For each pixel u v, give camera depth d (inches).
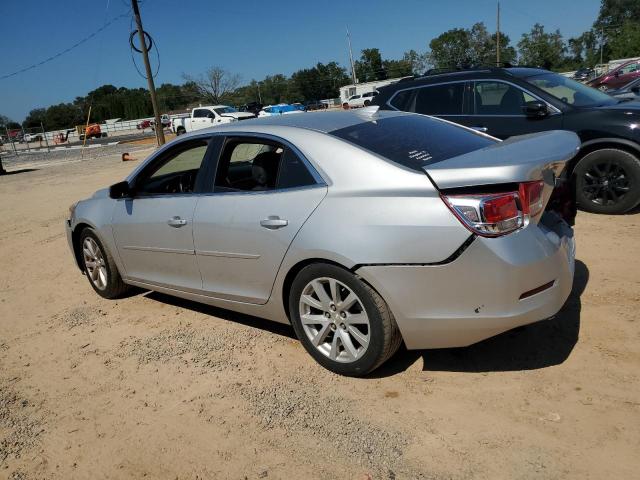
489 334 115.8
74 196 489.1
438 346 121.4
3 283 245.3
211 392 135.1
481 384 125.5
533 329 147.1
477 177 111.2
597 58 3262.8
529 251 112.4
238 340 161.9
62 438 123.1
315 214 128.5
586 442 103.5
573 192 139.6
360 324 127.8
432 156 133.4
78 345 171.2
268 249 138.2
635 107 242.8
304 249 129.2
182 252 163.8
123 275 193.9
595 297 162.4
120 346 166.9
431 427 112.7
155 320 184.1
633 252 196.9
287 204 134.6
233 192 150.0
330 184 129.1
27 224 376.5
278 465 107.0
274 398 129.4
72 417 131.0
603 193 246.7
